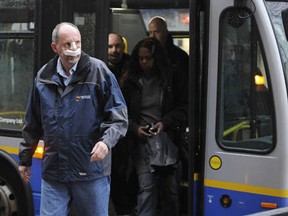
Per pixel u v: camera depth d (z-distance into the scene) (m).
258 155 10.40
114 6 16.52
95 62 9.83
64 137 9.63
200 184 10.98
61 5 12.12
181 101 12.37
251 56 10.45
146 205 12.18
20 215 12.91
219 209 10.79
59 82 9.68
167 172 12.09
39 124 10.21
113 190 12.95
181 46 17.14
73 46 9.48
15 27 12.79
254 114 10.46
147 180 12.19
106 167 9.98
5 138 12.95
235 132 10.66
